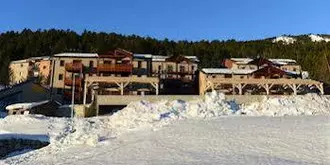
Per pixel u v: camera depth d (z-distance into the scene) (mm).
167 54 118812
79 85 61438
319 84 52375
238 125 23359
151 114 26547
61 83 68312
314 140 18562
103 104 47094
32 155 20812
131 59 65250
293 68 79625
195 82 64812
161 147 18844
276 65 76375
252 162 15156
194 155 16906
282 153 16578
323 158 15484
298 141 18500
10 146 26766
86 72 64188
